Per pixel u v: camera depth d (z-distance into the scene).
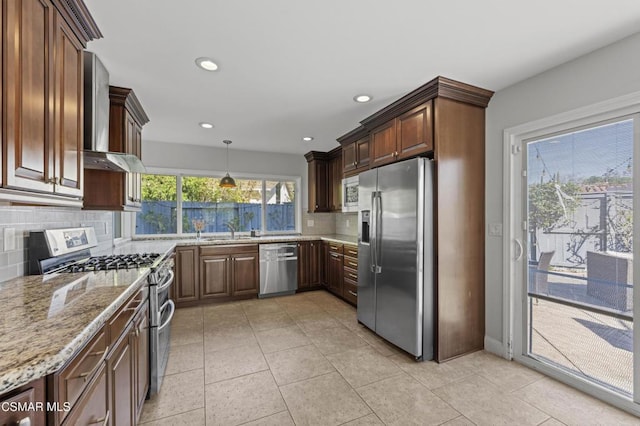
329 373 2.19
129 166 2.19
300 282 4.48
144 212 4.23
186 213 4.49
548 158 2.18
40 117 1.18
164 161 4.28
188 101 2.72
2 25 0.96
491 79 2.28
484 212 2.57
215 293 3.94
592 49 1.86
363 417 1.71
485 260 2.57
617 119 1.81
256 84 2.38
